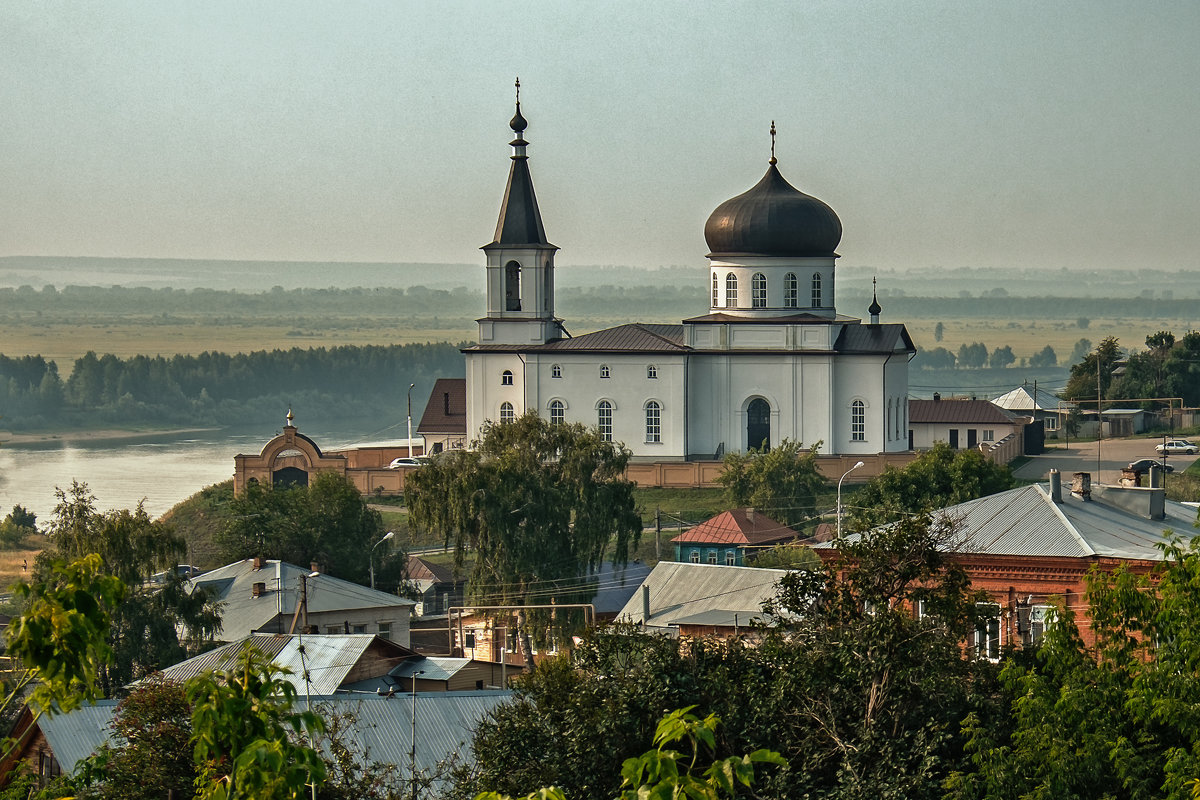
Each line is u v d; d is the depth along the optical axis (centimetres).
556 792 5972
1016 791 10944
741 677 12212
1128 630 12381
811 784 11306
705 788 5941
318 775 6794
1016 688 11881
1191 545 12381
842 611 12456
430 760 15162
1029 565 15750
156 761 13025
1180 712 11050
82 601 6538
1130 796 11025
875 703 11681
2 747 8431
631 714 11931
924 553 12425
